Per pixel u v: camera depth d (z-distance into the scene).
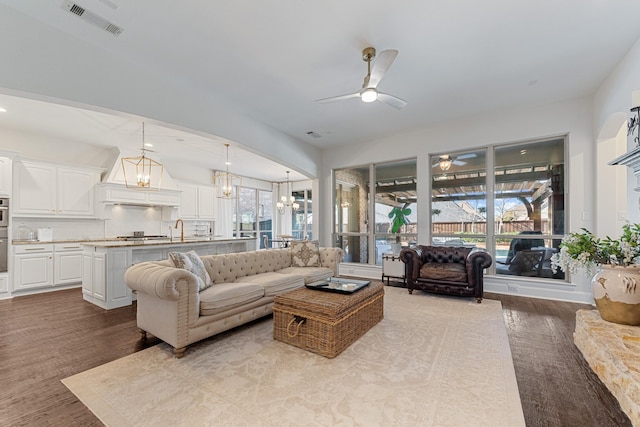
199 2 2.31
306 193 10.70
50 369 2.22
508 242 4.75
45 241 4.92
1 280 4.37
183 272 2.42
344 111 4.57
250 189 10.22
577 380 2.06
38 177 5.08
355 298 2.71
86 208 5.71
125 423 1.62
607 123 3.59
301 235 10.90
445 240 5.31
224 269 3.55
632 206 2.91
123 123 4.77
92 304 4.03
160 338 2.53
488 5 2.35
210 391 1.92
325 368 2.21
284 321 2.68
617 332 2.16
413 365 2.26
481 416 1.67
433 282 4.25
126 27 2.61
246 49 2.95
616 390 1.81
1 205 4.45
